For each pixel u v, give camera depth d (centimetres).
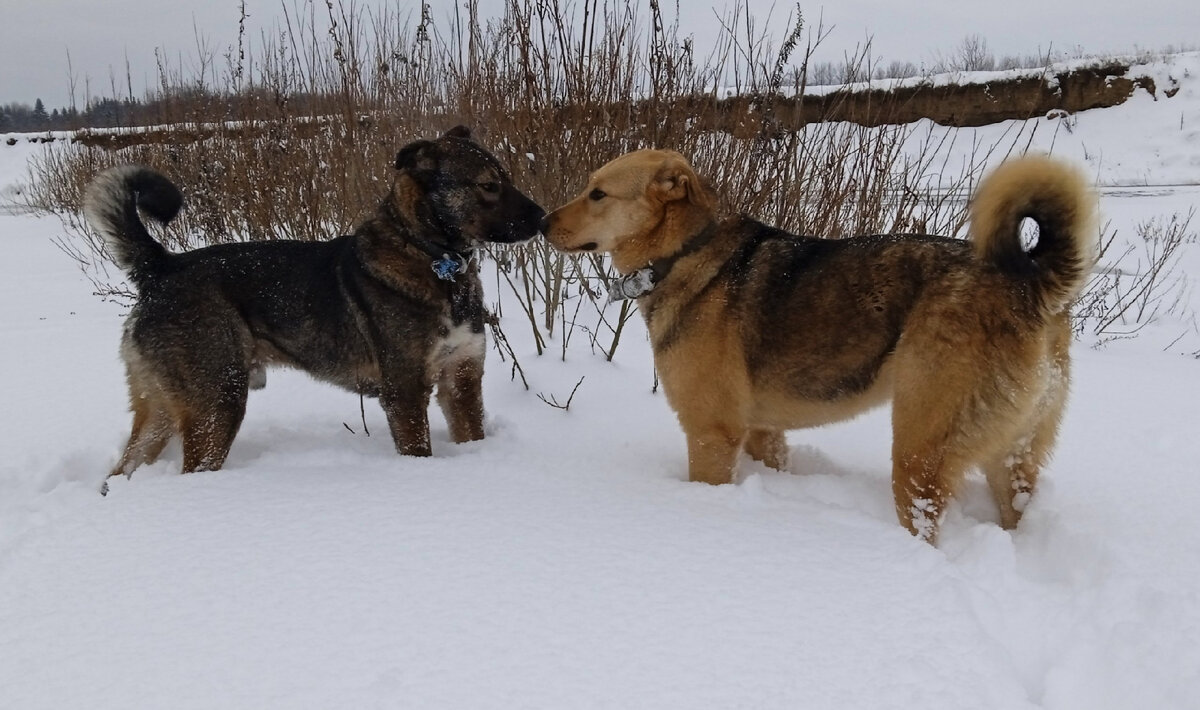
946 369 316
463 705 202
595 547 288
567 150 589
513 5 575
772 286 362
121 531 311
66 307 882
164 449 461
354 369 448
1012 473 350
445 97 755
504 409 504
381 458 416
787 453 422
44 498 378
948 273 323
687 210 372
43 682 217
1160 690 222
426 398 438
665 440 452
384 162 730
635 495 345
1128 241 1098
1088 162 1884
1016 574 301
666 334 378
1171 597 265
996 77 2189
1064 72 2231
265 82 873
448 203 425
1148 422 464
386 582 262
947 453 323
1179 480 383
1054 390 334
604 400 512
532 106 597
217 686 211
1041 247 313
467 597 252
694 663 219
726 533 303
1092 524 334
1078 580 297
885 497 371
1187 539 317
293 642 229
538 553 283
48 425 503
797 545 293
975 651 227
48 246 1403
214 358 425
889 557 284
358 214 752
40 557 292
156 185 437
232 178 862
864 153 638
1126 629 249
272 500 339
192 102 1054
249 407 529
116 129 1409
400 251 424
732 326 363
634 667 217
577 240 396
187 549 292
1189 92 2145
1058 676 231
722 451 374
